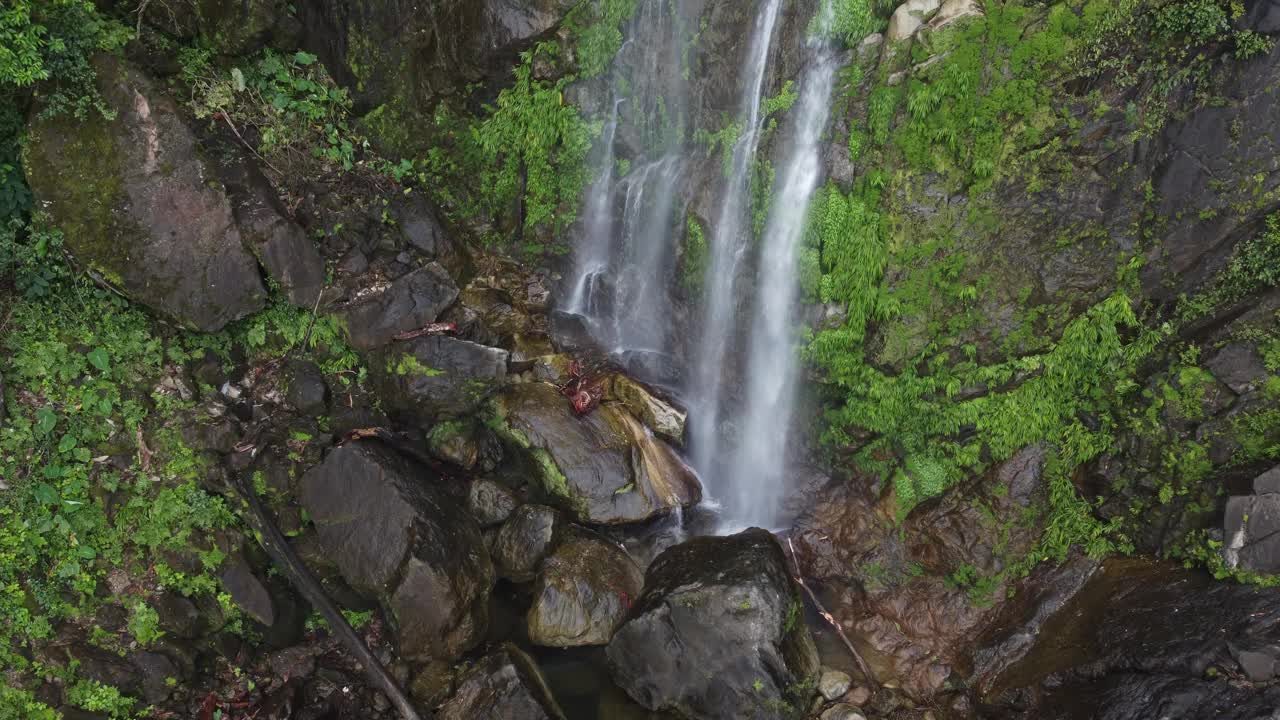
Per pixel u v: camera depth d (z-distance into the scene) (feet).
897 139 25.59
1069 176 24.59
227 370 26.71
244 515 24.56
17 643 21.24
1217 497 23.48
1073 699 21.90
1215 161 23.13
